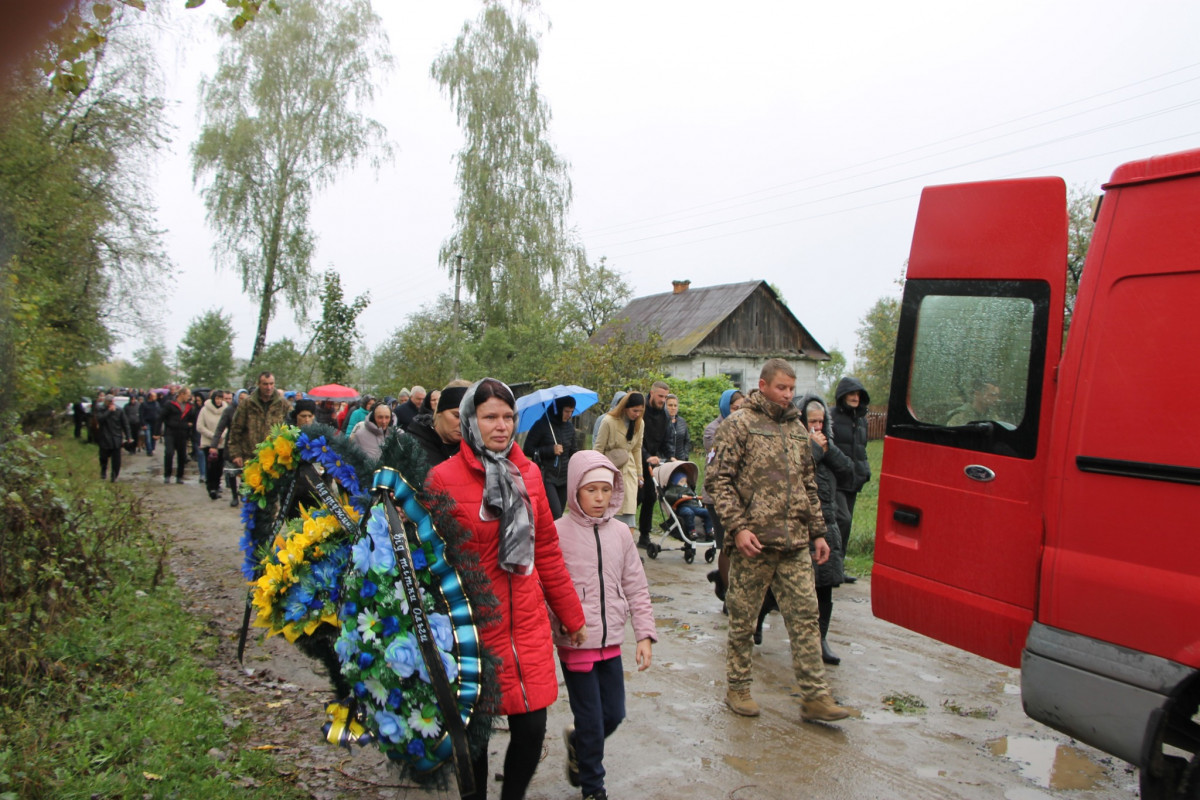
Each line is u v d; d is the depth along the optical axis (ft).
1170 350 10.03
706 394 87.25
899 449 13.39
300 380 96.58
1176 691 9.64
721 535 27.12
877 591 13.65
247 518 11.53
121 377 253.85
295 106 102.22
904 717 15.96
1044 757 14.15
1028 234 12.12
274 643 20.18
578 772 12.32
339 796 12.53
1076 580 10.62
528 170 113.29
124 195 54.24
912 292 13.44
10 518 18.21
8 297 23.89
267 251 104.01
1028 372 11.87
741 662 16.08
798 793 12.79
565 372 60.85
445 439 12.38
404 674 9.07
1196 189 10.10
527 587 10.46
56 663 15.64
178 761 12.62
